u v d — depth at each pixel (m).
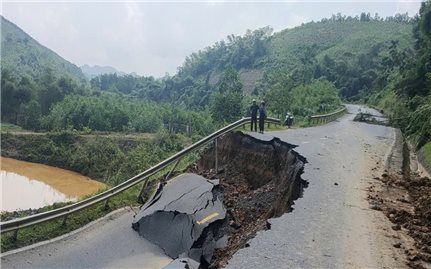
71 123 67.50
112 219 13.69
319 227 7.93
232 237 11.71
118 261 10.92
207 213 12.00
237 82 47.28
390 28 144.88
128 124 68.00
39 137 58.34
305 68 70.69
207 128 46.91
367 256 6.76
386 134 22.92
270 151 16.31
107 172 43.72
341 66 90.31
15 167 49.94
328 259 6.61
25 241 11.66
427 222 8.36
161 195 13.85
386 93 59.22
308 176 11.59
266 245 7.09
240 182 16.17
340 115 39.72
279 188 13.47
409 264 6.50
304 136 19.28
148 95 129.38
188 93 110.31
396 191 10.62
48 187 39.03
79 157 50.31
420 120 21.55
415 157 18.33
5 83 81.06
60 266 10.54
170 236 11.70
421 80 30.72
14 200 32.50
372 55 97.81
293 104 40.16
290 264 6.41
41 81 91.81
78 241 12.05
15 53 174.88
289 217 8.46
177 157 16.39
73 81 98.81
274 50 135.75
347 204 9.35
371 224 8.17
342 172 12.24
